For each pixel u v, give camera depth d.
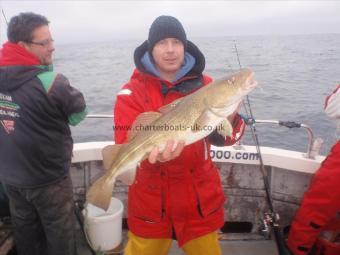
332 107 3.18
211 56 26.30
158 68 2.50
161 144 2.18
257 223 3.88
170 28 2.34
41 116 2.76
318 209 3.02
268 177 3.76
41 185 2.85
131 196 2.58
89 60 43.41
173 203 2.44
